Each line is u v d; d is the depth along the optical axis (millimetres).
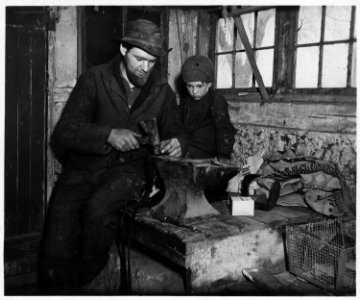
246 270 2547
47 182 3613
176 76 4270
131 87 2975
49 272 2742
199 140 3516
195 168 2428
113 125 2885
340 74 3066
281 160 3240
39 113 3527
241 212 2775
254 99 3654
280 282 2414
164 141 2797
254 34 3738
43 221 3650
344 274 2354
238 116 3795
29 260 3561
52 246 2742
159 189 2994
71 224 2809
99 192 2719
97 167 2867
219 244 2428
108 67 2900
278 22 3449
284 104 3367
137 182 2852
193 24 4273
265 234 2611
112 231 2707
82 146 2676
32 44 3416
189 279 2330
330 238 2635
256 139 3604
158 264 2730
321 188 2947
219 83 4199
